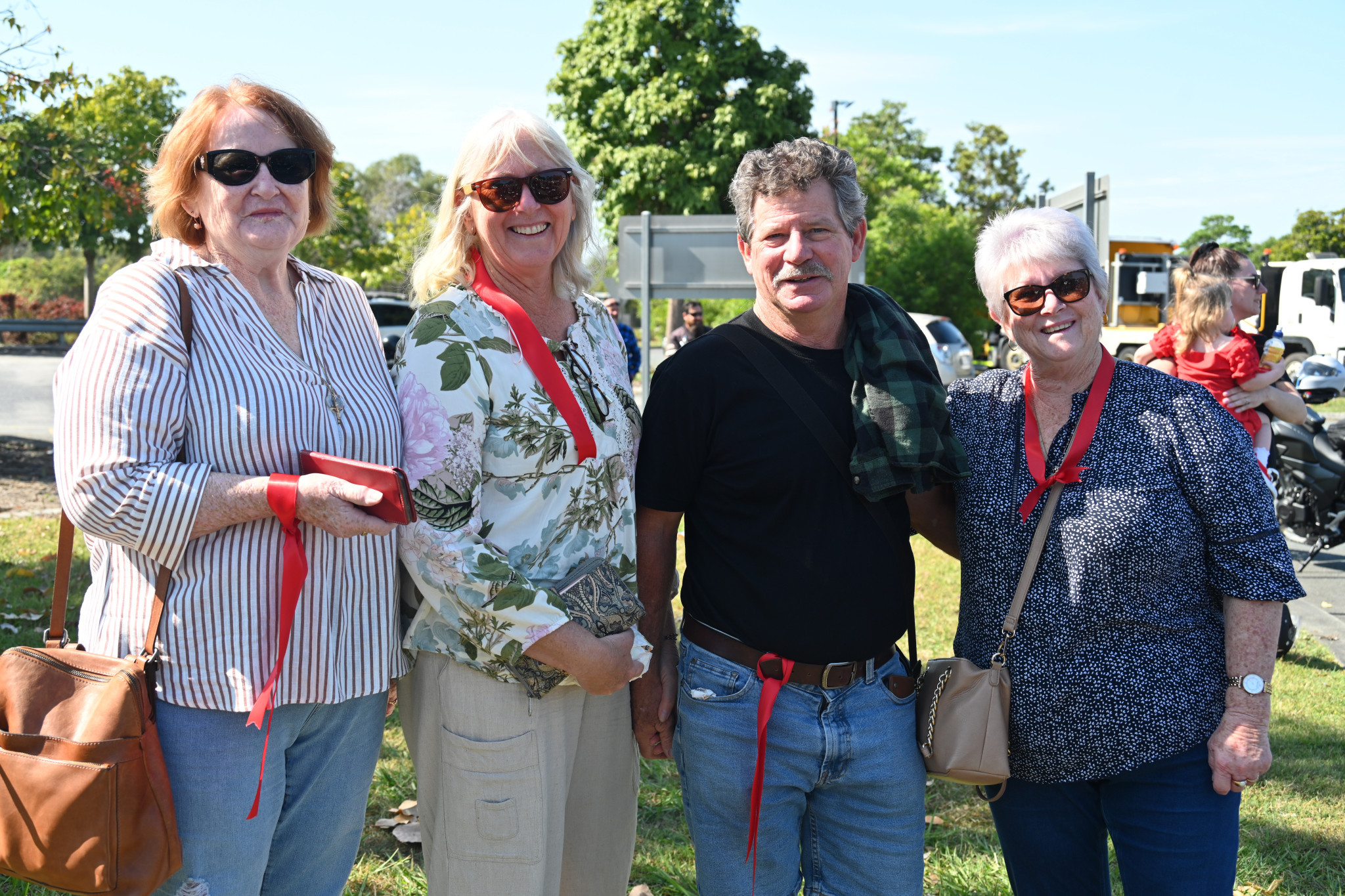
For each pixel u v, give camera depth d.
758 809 2.04
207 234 1.97
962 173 55.97
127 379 1.70
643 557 2.27
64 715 1.71
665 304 33.47
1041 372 2.06
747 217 2.14
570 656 1.96
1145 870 1.96
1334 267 19.25
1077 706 1.96
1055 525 1.98
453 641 2.00
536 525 2.04
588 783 2.30
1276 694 4.39
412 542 1.94
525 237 2.10
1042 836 2.09
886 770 2.11
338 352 2.02
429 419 1.93
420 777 2.17
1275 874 2.88
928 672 2.15
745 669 2.11
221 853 1.81
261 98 1.90
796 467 2.05
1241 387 4.76
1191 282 4.85
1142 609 1.94
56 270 46.56
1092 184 5.67
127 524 1.69
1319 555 7.41
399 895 2.76
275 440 1.80
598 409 2.14
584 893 2.36
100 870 1.67
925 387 2.07
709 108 24.61
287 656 1.83
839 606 2.06
